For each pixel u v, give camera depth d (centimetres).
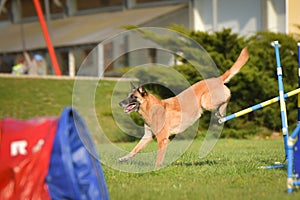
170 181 806
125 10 2980
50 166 596
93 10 3153
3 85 2117
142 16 2692
